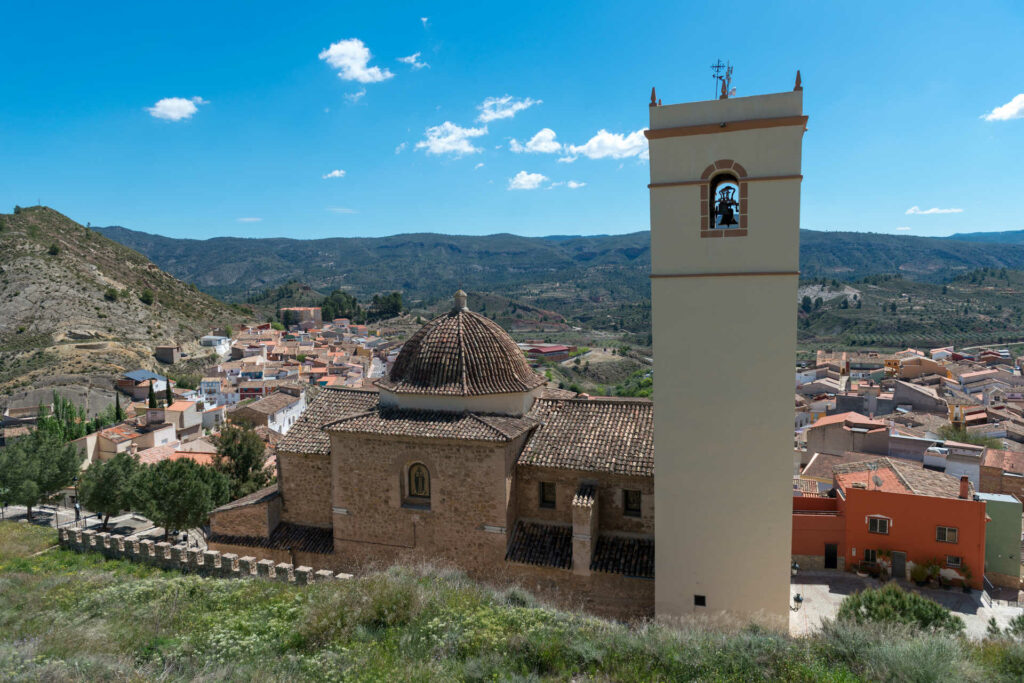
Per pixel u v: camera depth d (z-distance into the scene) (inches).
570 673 555.2
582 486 922.7
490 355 1010.1
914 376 4035.4
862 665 574.6
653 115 747.4
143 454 2359.7
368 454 974.4
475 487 922.1
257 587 795.4
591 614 885.2
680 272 765.9
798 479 1567.4
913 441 1921.8
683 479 796.0
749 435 767.7
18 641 590.2
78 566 987.9
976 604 1098.7
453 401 981.2
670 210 759.1
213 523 1095.0
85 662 531.5
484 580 930.1
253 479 1790.1
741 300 751.1
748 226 736.3
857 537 1226.6
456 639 606.9
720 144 731.4
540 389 1115.9
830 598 1119.6
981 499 1237.7
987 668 576.7
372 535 986.1
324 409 1139.3
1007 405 3090.6
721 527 788.0
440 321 1058.7
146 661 569.6
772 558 774.5
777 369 749.9
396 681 523.2
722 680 543.8
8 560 1018.7
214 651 583.8
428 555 957.8
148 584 802.2
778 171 718.5
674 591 812.0
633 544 906.1
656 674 555.5
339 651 579.8
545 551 911.0
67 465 2001.7
